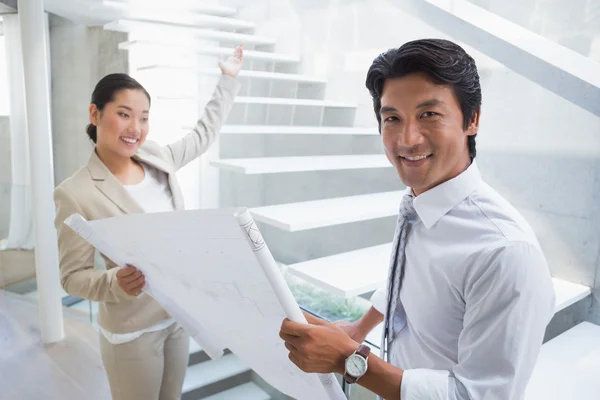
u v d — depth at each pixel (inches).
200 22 145.3
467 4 95.5
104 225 36.7
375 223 126.2
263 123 165.3
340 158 108.3
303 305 118.6
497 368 30.4
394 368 31.9
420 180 33.1
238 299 33.5
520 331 30.0
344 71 131.9
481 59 95.7
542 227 89.7
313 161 100.0
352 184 133.4
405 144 31.9
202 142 78.1
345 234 135.6
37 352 117.6
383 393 31.7
